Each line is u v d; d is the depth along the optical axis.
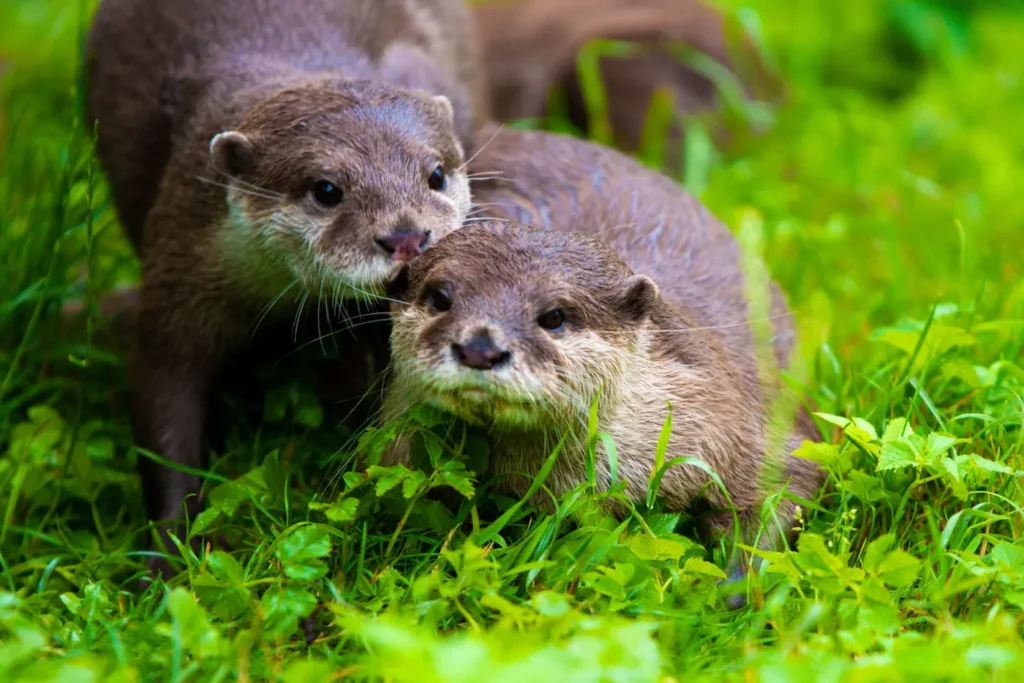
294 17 11.84
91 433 10.61
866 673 6.70
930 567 8.06
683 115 15.92
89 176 10.25
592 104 15.64
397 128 9.95
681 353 9.09
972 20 19.52
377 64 11.87
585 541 8.14
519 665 6.32
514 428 8.51
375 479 8.54
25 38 17.92
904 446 8.63
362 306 10.16
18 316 11.30
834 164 15.41
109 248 12.84
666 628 7.43
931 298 12.21
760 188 14.55
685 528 9.17
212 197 10.27
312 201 9.73
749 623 7.80
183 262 10.37
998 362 9.95
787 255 13.16
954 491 8.48
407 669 6.39
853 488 8.73
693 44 16.34
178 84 11.45
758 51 16.80
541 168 10.93
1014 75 17.69
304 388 10.56
